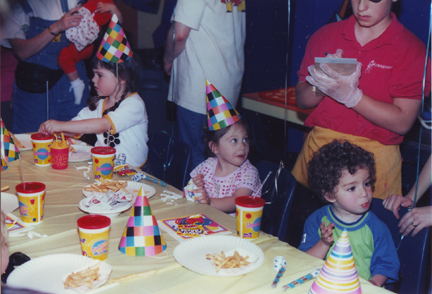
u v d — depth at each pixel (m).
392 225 1.23
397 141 1.59
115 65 1.86
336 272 0.72
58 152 1.46
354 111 1.61
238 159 1.48
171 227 1.05
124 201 1.12
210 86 1.43
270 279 0.83
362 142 1.62
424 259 1.14
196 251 0.92
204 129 1.60
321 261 0.91
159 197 1.26
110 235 1.00
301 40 2.56
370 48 1.55
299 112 2.28
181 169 1.71
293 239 2.06
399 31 1.51
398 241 1.21
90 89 2.73
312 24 2.47
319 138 1.76
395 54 1.51
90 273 0.77
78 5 2.50
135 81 1.96
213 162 1.60
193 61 2.35
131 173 1.44
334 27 1.71
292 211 2.07
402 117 1.50
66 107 2.67
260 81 2.74
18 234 0.98
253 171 1.51
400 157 1.63
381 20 1.52
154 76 2.82
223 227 1.07
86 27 2.52
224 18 2.27
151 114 2.83
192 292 0.77
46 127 1.67
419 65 1.49
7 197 1.17
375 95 1.57
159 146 1.89
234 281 0.81
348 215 1.26
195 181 1.28
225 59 2.36
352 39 1.61
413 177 1.71
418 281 1.14
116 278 0.81
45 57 2.51
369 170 1.23
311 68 1.62
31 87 2.56
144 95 2.82
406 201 1.23
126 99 1.90
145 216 0.92
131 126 1.90
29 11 2.43
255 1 2.59
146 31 3.02
